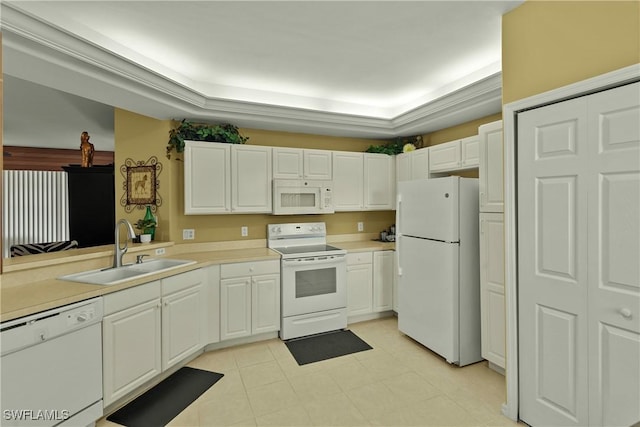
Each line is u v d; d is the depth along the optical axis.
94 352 1.96
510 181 1.99
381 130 4.10
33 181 5.41
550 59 1.79
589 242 1.63
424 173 3.78
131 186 3.46
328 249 3.68
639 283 1.46
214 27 2.22
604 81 1.54
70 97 3.49
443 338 2.81
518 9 1.97
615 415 1.54
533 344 1.91
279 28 2.24
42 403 1.70
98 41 2.26
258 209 3.53
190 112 3.13
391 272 3.94
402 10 2.04
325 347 3.15
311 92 3.54
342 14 2.09
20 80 3.04
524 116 1.92
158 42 2.41
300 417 2.10
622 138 1.50
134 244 3.05
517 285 1.99
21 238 5.30
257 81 3.21
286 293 3.31
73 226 3.97
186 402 2.26
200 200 3.25
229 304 3.09
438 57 2.71
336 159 3.95
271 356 2.96
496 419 2.05
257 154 3.52
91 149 4.04
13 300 1.73
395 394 2.35
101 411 2.00
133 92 2.56
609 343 1.56
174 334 2.59
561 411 1.77
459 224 2.77
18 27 1.78
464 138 3.33
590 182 1.62
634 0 1.46
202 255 3.29
